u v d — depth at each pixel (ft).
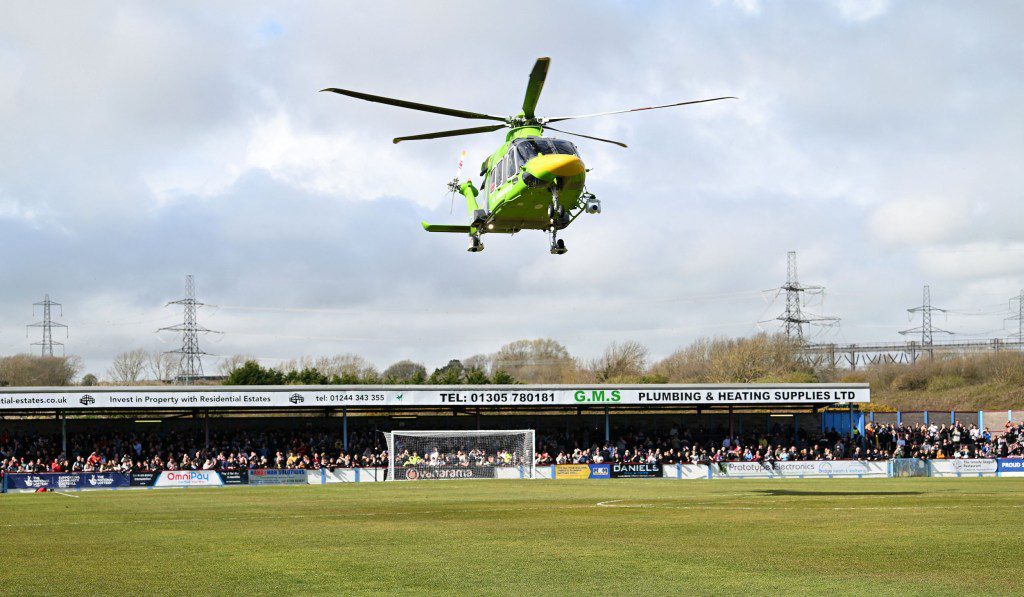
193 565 58.65
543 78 99.19
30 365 498.69
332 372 448.24
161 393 194.39
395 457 196.24
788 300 442.50
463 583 51.44
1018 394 367.25
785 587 49.42
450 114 101.40
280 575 54.54
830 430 236.84
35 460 196.03
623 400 211.00
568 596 47.67
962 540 67.15
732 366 416.05
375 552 63.62
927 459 197.06
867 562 57.26
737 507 99.35
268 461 203.62
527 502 112.27
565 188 97.81
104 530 81.76
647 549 63.57
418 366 572.92
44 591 50.49
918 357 435.12
